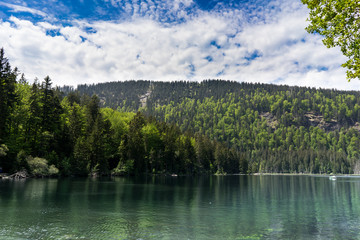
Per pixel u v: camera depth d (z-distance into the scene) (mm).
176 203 30297
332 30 13055
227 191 46562
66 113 84875
